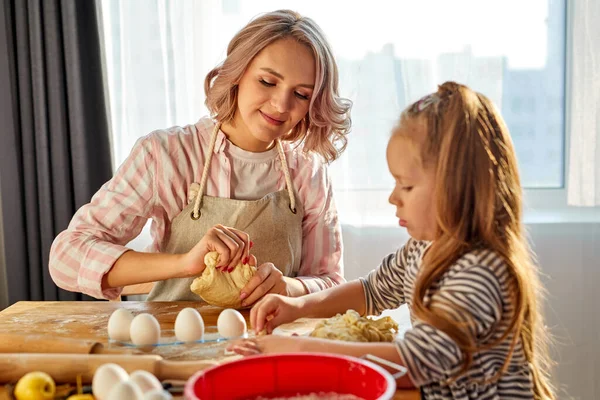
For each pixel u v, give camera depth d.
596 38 2.61
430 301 1.10
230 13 2.60
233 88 1.68
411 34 2.58
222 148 1.72
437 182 1.11
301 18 1.66
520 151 2.70
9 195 2.54
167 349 1.21
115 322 1.27
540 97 2.66
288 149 1.82
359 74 2.60
